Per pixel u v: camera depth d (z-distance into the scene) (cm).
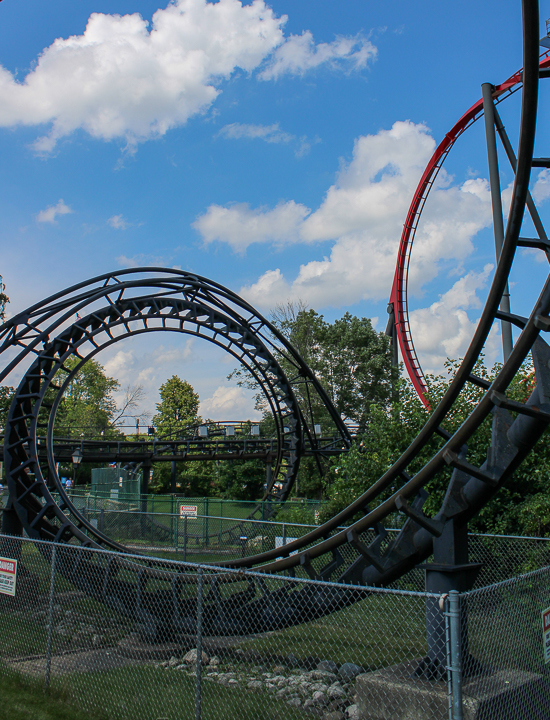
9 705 632
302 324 4497
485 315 580
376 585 755
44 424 6775
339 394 4397
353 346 4472
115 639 916
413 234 3644
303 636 891
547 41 1728
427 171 3466
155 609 969
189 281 2009
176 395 8112
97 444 3197
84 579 1071
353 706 618
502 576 1073
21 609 1028
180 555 1767
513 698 537
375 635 858
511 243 547
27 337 1591
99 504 2580
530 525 1032
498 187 1967
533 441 599
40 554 1200
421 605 981
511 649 572
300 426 2484
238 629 869
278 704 632
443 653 576
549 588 590
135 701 640
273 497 2486
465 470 599
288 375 4450
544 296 527
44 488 1277
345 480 1541
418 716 538
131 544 2062
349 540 720
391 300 4416
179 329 2064
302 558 787
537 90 480
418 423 1360
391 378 4388
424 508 1230
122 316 1806
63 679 712
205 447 3525
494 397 562
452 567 606
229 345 2266
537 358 595
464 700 508
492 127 2045
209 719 587
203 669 775
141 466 3453
